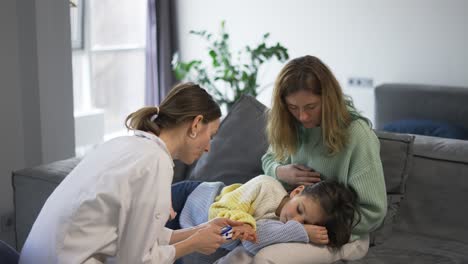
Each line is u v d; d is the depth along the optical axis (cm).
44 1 282
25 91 292
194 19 493
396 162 191
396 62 406
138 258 131
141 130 143
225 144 224
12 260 153
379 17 407
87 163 140
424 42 392
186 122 142
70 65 301
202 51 492
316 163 183
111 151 137
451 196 191
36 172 222
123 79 492
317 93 166
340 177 176
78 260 131
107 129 489
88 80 461
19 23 283
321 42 436
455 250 182
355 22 417
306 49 443
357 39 419
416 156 199
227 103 402
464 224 188
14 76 289
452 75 386
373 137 174
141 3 491
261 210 178
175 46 509
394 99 387
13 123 294
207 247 146
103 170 133
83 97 464
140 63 503
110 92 484
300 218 168
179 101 142
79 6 441
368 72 419
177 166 237
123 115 500
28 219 225
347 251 171
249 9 464
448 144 199
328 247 168
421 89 376
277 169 193
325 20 430
